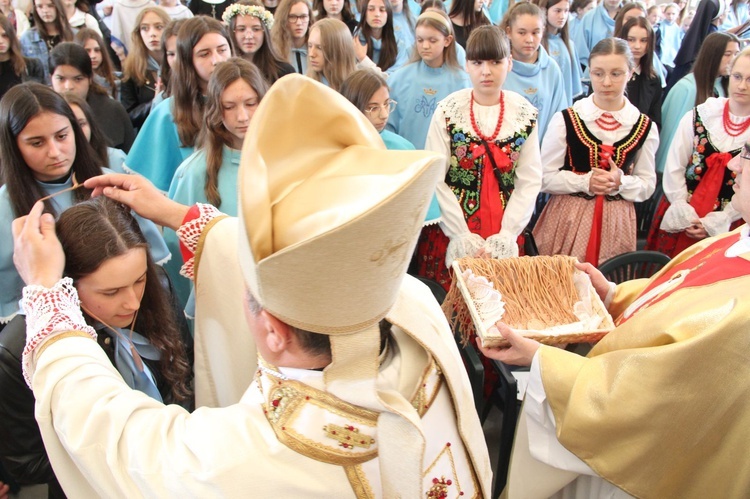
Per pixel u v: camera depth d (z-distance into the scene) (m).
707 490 1.03
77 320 0.84
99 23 4.45
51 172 1.54
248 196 0.57
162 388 1.14
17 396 1.02
